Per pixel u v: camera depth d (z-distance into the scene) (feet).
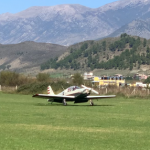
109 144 46.55
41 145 44.98
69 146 44.91
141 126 61.05
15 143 45.68
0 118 68.39
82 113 79.25
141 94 150.41
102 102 120.57
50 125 60.13
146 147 45.29
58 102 106.63
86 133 53.42
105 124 62.64
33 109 87.71
